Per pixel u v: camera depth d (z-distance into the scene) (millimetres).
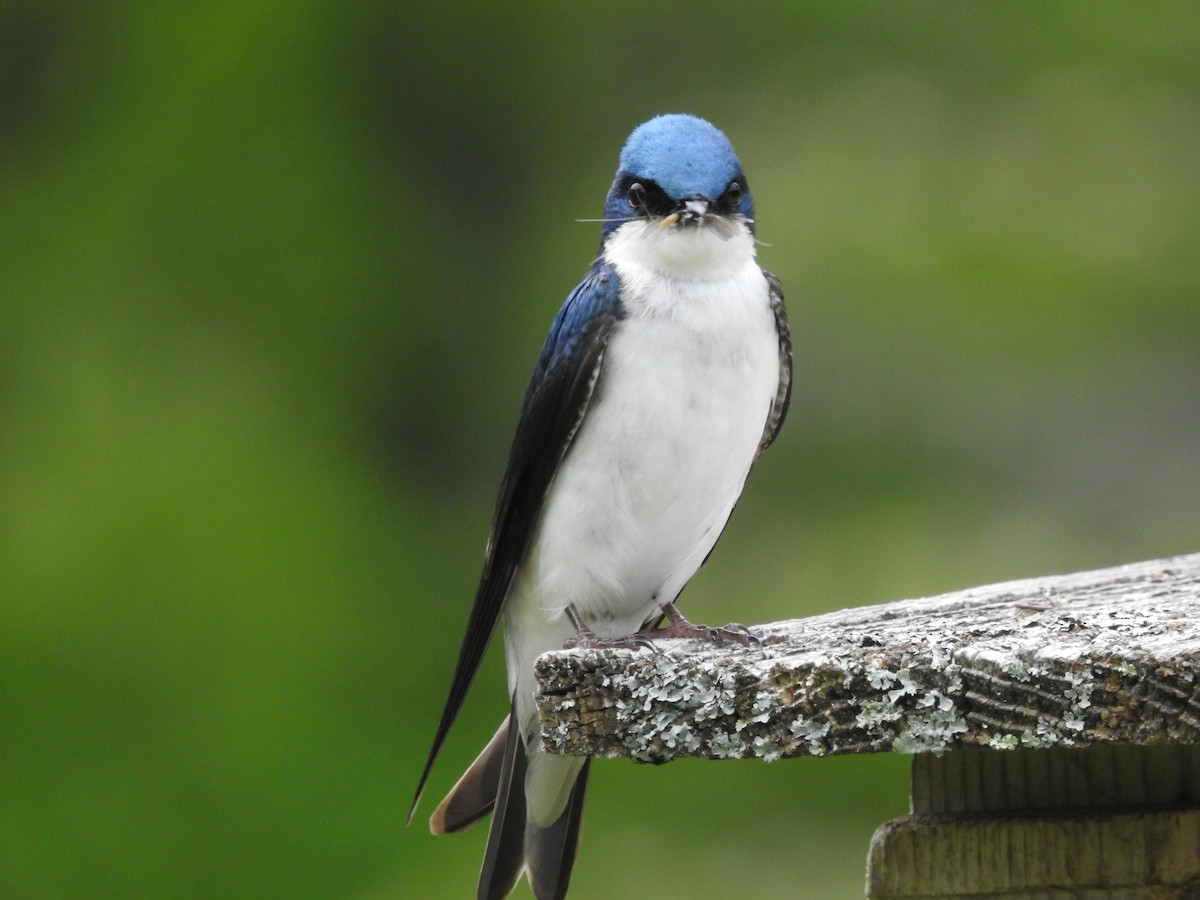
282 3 13930
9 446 12617
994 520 12445
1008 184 13219
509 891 5469
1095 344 12820
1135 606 4996
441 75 14367
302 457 12906
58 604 11906
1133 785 4375
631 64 14430
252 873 11078
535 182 14414
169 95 13664
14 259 13242
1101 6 13570
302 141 13758
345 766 11570
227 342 13164
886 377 12758
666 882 10656
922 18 13781
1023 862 4328
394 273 13844
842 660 3967
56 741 11484
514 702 5875
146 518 12219
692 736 4094
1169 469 12523
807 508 12570
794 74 13969
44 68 13805
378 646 12312
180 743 11531
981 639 4055
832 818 10938
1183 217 12977
